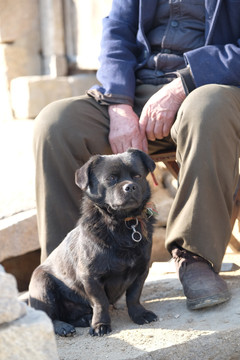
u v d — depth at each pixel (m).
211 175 4.53
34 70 11.52
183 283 4.59
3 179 8.04
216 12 5.32
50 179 5.10
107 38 5.86
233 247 6.20
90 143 5.30
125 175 4.45
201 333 4.02
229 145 4.62
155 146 5.68
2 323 3.03
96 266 4.37
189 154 4.61
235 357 4.05
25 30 11.33
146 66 5.77
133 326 4.39
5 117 11.30
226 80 5.12
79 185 4.46
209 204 4.53
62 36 11.16
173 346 3.88
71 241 4.70
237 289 4.80
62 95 10.85
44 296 4.68
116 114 5.41
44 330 3.08
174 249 4.78
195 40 5.55
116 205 4.29
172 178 7.64
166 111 5.23
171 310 4.61
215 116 4.58
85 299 4.71
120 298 5.07
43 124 5.16
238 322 4.13
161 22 5.71
